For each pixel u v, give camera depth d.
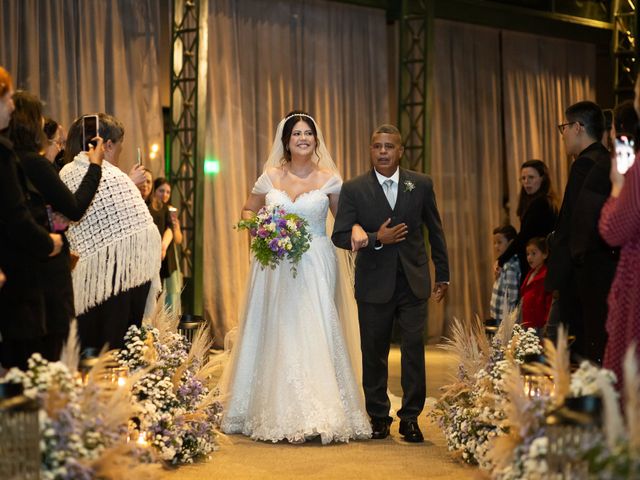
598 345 4.03
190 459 4.59
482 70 12.66
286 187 5.62
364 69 11.64
